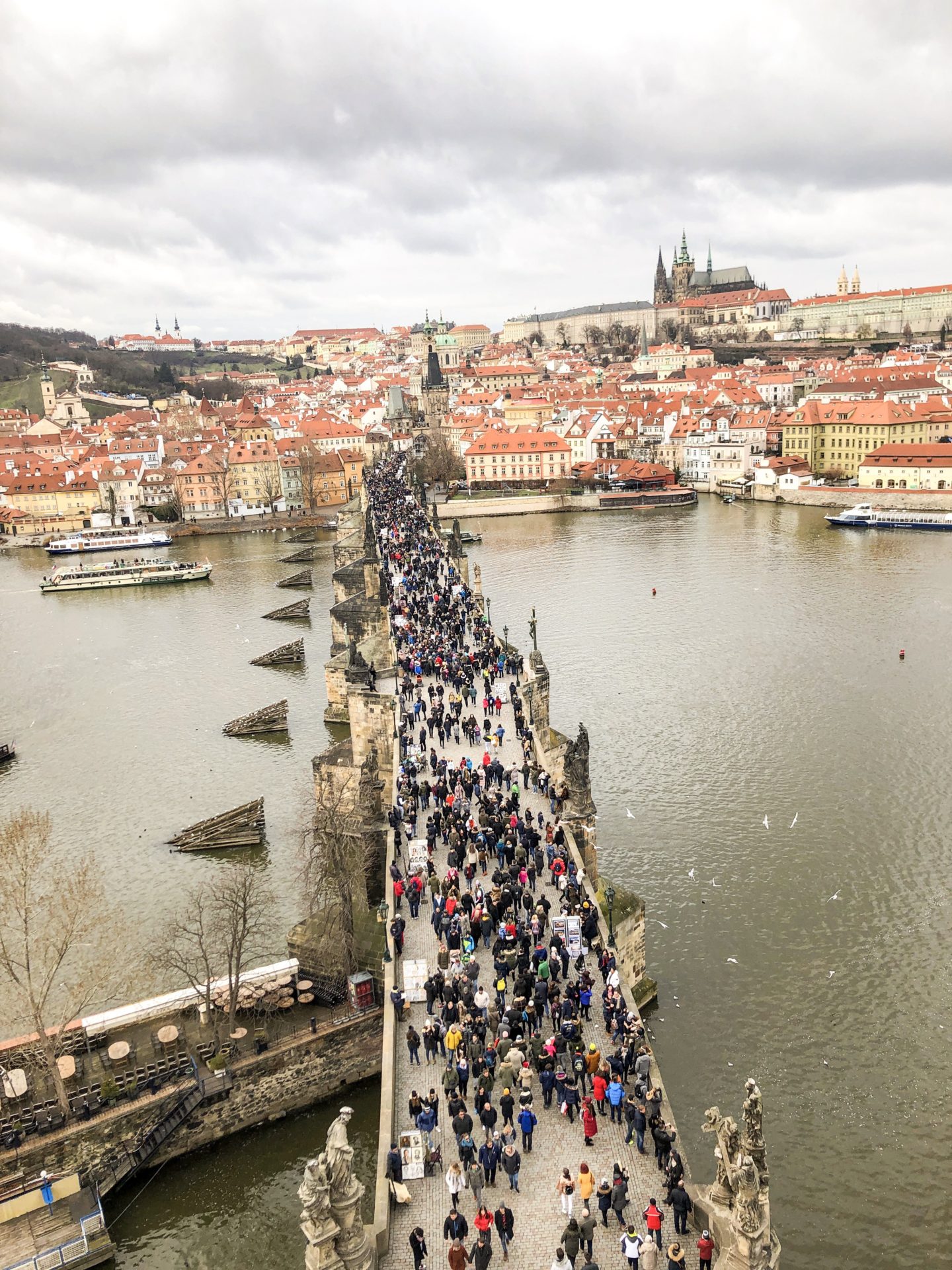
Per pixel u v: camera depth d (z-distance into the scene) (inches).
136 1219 2107.5
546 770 2859.3
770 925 2989.7
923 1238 1987.0
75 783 4286.4
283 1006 2524.6
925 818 3577.8
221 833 3678.6
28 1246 1952.5
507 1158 1423.5
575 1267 1301.7
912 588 7062.0
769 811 3688.5
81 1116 2144.4
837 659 5442.9
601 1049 1701.5
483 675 3772.1
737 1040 2524.6
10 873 3221.0
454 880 2170.3
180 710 5177.2
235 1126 2288.4
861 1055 2465.6
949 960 2805.1
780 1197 2087.8
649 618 6496.1
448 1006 1743.4
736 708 4756.4
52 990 2790.4
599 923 2089.1
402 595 5182.1
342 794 3142.2
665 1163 1461.6
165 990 2755.9
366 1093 2426.2
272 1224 2092.8
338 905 2652.6
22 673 6003.9
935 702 4717.0
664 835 3543.3
